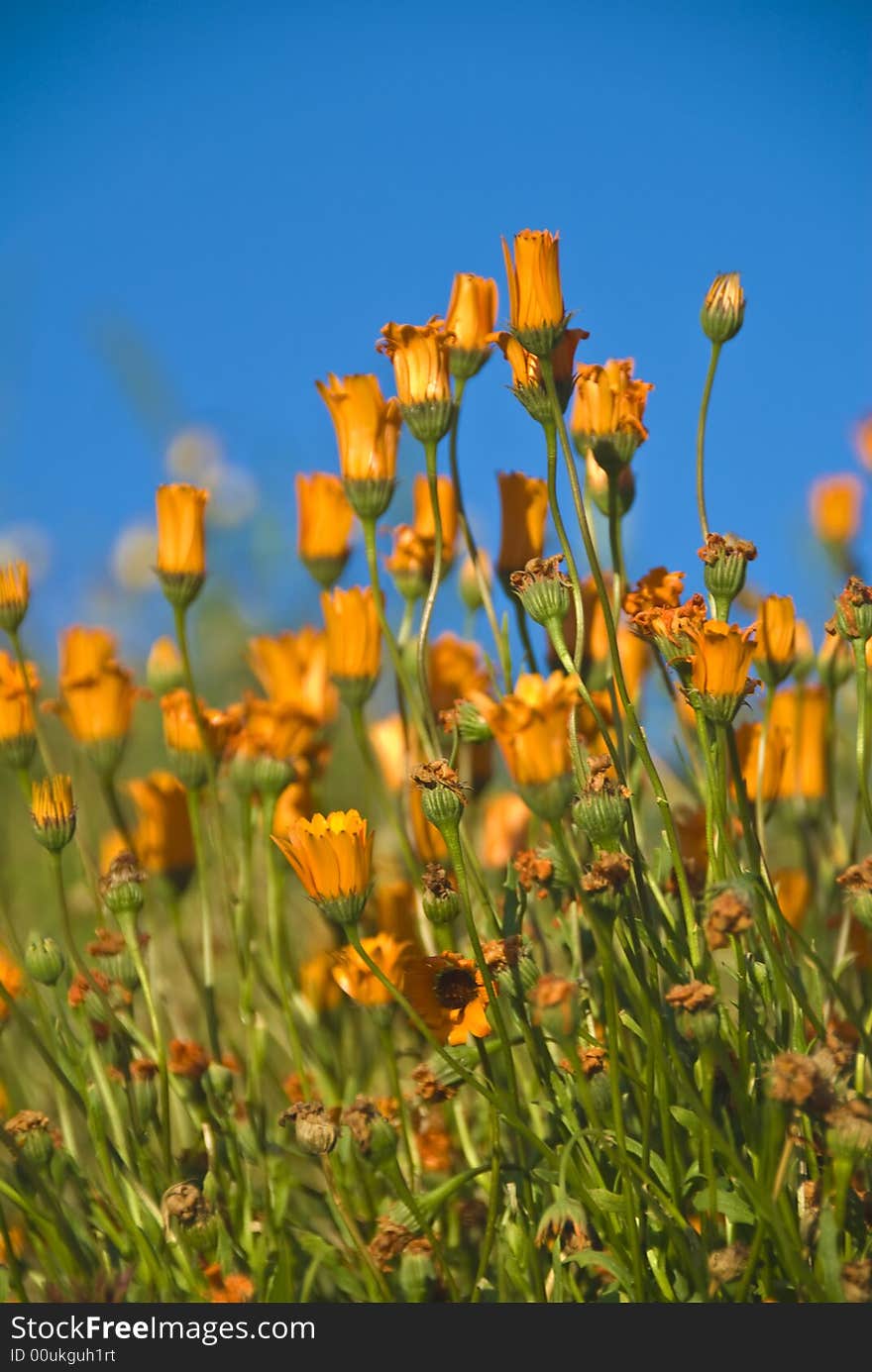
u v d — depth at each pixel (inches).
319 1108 41.9
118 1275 43.1
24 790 45.1
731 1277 40.6
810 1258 41.1
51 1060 43.2
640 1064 42.5
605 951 40.6
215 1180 44.1
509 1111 41.3
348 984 43.7
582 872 42.7
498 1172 41.6
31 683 45.6
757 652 44.3
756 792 44.6
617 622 44.7
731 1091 41.3
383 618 44.5
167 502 45.1
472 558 45.3
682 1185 41.5
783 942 42.6
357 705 45.8
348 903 41.4
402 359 44.3
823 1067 40.1
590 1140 42.3
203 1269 42.7
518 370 43.0
